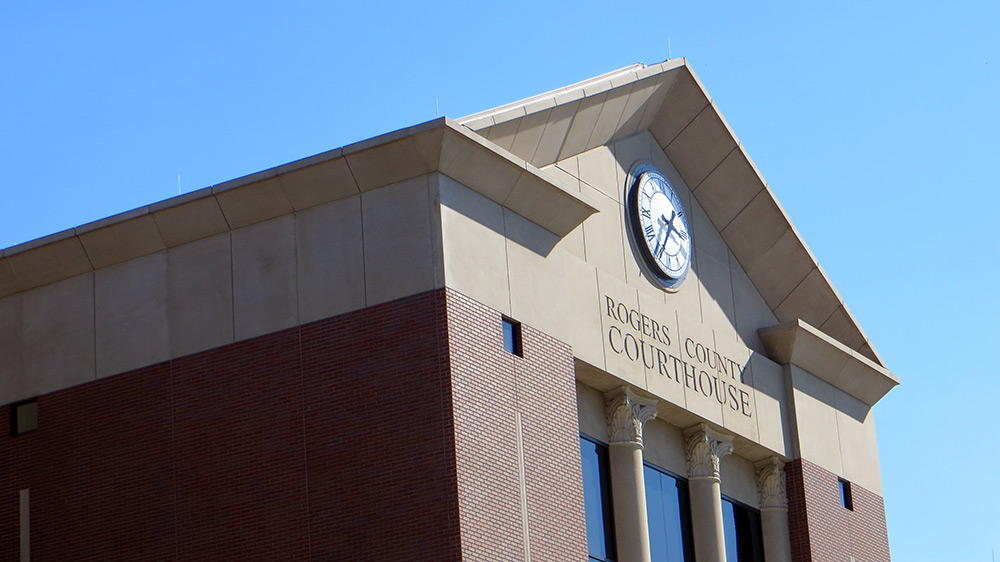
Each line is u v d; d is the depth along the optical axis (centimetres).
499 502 3319
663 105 4394
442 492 3238
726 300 4544
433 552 3216
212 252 3653
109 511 3616
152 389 3641
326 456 3384
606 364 3869
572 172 4066
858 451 4869
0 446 3803
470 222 3488
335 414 3400
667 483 4175
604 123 4141
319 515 3359
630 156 4316
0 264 3834
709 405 4244
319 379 3441
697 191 4538
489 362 3412
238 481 3472
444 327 3334
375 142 3428
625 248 4156
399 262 3422
